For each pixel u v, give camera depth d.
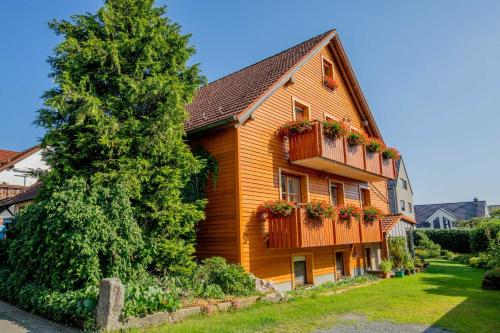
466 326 6.70
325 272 13.12
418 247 32.31
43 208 7.44
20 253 8.07
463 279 14.53
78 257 6.77
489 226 24.27
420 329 6.50
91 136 8.07
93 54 8.47
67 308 6.07
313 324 6.68
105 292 5.74
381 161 15.51
